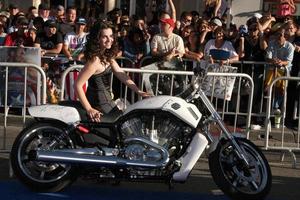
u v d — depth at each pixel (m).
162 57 8.84
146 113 5.56
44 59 9.34
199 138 5.54
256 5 12.41
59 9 11.43
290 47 9.30
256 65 9.30
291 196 6.07
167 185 6.18
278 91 8.51
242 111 8.49
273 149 7.53
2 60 8.04
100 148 5.61
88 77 5.75
